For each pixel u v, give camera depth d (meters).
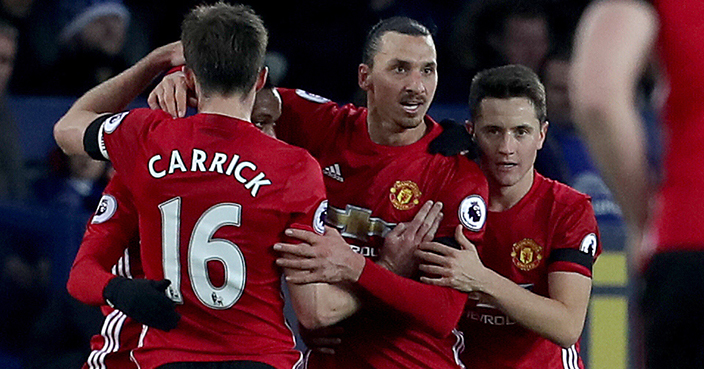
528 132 12.63
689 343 7.00
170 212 10.68
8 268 16.41
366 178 12.81
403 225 12.48
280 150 10.86
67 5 23.97
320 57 25.92
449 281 12.04
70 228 16.30
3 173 19.47
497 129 12.62
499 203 13.34
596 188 20.14
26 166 21.22
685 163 7.01
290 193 10.71
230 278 10.62
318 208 10.95
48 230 16.36
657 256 7.09
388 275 11.71
